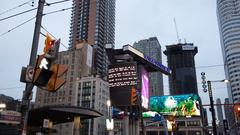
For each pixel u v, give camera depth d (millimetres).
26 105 10586
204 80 38125
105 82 144250
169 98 126500
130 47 82250
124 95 74812
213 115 36406
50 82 10391
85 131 127062
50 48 10633
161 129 129250
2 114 10031
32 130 35562
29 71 10492
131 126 75250
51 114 30938
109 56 84312
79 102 135250
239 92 191875
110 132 36875
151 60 90188
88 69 153625
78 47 155625
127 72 76500
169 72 100125
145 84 78625
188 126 127188
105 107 140125
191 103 123375
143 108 74250
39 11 12281
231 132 114188
